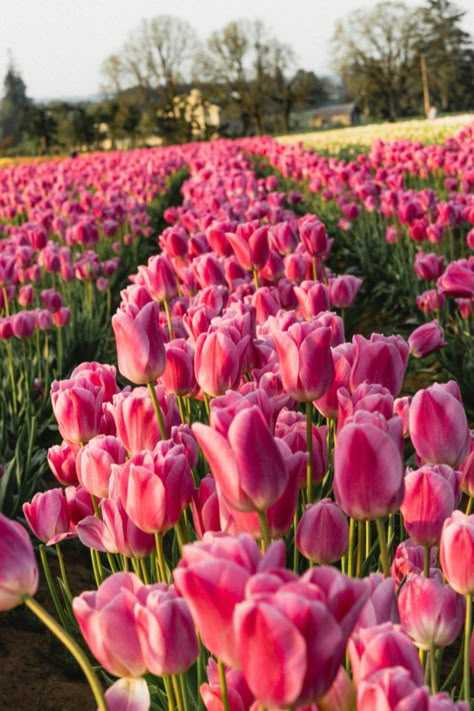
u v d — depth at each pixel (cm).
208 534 160
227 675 188
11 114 14425
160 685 278
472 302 723
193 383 320
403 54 9288
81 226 1084
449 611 203
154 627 156
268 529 178
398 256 1068
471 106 10356
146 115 9644
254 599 112
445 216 932
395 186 1300
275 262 559
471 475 239
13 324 625
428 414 223
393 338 278
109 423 308
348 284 505
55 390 301
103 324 1048
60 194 1536
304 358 242
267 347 341
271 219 936
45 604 456
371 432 180
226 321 324
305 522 211
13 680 392
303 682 117
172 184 2947
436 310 748
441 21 9394
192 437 269
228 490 174
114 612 160
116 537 229
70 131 9775
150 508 209
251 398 199
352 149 3566
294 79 9650
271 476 172
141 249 1503
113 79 9719
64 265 946
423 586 203
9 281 694
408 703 124
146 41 9519
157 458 214
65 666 404
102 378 319
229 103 9631
